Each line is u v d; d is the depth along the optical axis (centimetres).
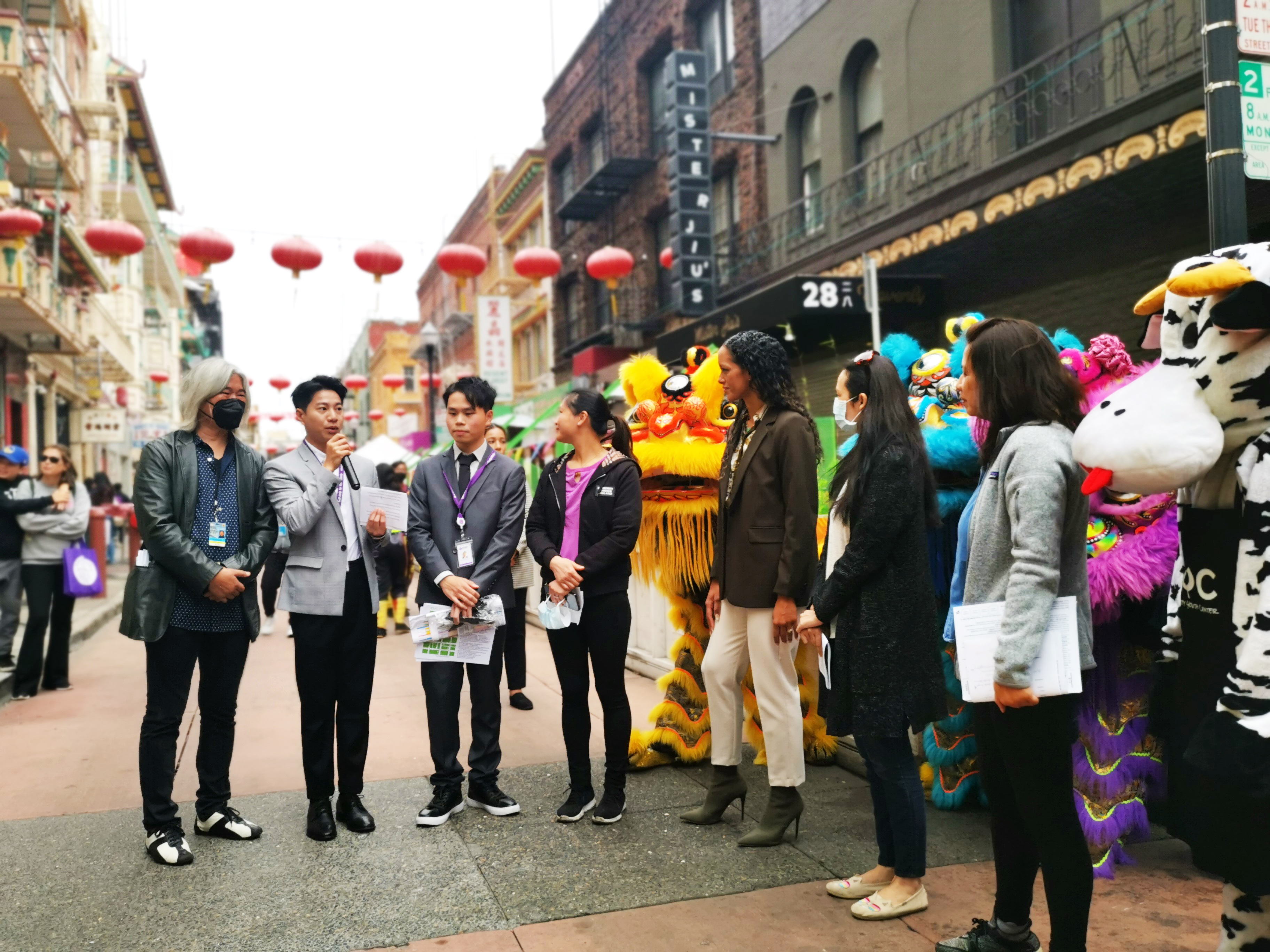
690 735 444
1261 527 182
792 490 327
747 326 1031
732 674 358
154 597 333
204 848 347
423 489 391
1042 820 225
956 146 948
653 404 430
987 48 907
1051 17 856
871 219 1088
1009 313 878
